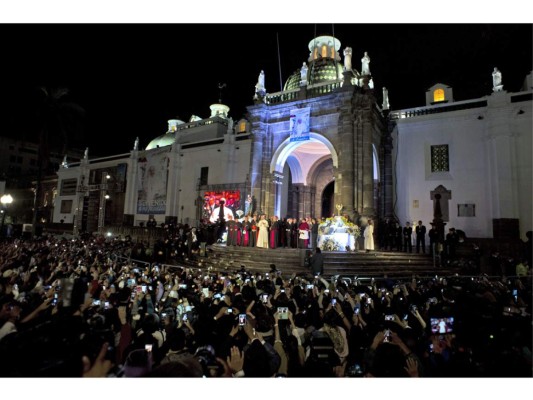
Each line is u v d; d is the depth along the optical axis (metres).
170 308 5.54
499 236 17.88
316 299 6.80
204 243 18.14
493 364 3.68
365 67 19.80
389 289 9.39
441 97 23.00
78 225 40.47
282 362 4.29
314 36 26.97
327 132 20.06
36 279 7.56
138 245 19.03
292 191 26.53
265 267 14.71
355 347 4.70
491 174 18.84
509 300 6.66
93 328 4.09
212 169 28.59
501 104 18.61
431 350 4.34
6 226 30.56
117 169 37.06
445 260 15.55
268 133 22.31
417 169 21.33
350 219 17.80
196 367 3.01
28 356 2.94
